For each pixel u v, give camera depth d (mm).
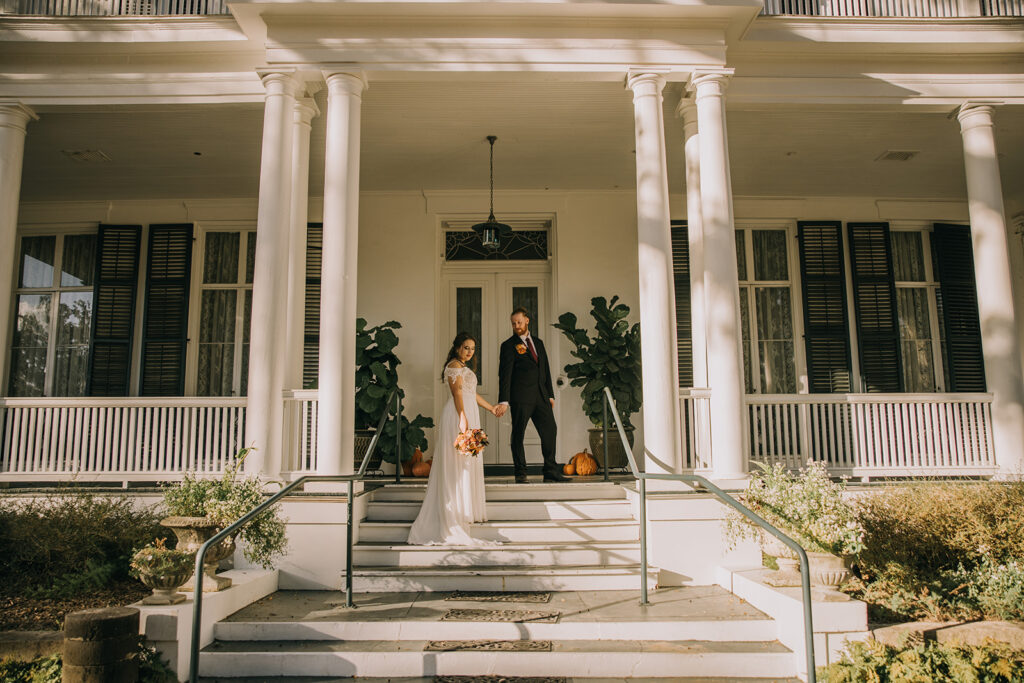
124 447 6188
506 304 9234
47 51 6176
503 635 4129
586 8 5727
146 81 6219
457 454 5461
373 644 4047
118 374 8719
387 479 7453
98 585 4945
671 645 4020
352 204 5762
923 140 7691
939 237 9344
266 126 5809
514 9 5727
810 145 7797
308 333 8727
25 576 4926
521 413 6270
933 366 9273
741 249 9367
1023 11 6500
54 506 5422
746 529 4871
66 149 7652
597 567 5137
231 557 5223
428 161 8188
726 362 5656
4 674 3816
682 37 5957
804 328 9008
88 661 3486
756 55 6289
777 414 6434
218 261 9211
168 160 7973
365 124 7234
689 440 6488
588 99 6727
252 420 5566
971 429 6324
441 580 4965
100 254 8930
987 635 3973
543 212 9133
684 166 8328
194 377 8961
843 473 6344
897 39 6168
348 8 5668
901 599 4488
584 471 7602
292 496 5270
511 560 5180
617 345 8125
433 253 9039
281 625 4152
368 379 8023
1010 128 7332
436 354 8898
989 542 4984
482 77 5941
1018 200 9547
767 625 4164
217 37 6051
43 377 9008
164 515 5461
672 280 5781
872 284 9102
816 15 6422
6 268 6215
